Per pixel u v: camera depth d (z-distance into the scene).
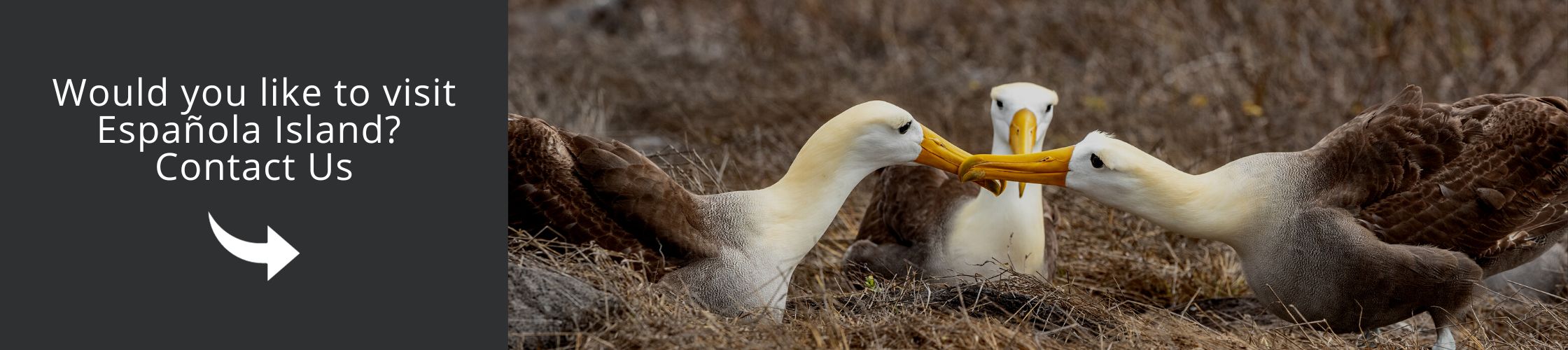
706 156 15.67
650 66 22.38
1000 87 12.21
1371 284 9.97
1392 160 10.11
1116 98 19.62
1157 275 12.84
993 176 10.07
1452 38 19.33
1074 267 12.99
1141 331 9.66
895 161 10.06
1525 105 10.45
